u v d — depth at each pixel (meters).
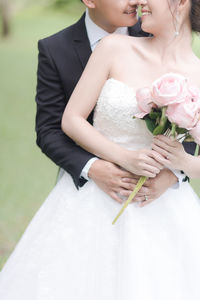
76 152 2.79
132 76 2.68
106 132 2.73
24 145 8.09
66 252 2.67
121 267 2.56
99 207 2.70
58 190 2.89
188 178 2.79
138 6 2.85
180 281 2.62
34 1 25.48
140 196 2.66
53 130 2.97
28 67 15.12
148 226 2.66
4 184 6.37
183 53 2.71
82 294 2.61
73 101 2.74
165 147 2.52
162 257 2.62
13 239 4.84
